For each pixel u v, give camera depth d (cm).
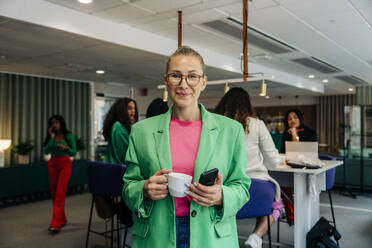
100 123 908
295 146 306
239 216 238
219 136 123
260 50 645
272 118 1466
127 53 543
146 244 119
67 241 398
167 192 111
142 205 118
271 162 268
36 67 652
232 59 711
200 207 114
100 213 310
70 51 526
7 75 696
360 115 690
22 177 629
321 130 1365
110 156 327
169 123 126
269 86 968
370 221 475
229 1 398
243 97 266
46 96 762
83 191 741
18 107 708
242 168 124
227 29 509
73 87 818
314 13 439
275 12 435
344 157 693
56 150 471
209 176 107
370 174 671
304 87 1018
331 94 1346
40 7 395
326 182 367
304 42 582
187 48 119
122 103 338
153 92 1060
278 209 304
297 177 291
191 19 466
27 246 382
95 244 385
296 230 290
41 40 462
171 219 115
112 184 282
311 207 320
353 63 758
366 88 1153
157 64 632
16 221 495
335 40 569
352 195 638
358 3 405
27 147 671
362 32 521
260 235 291
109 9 429
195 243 112
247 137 260
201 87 122
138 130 128
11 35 437
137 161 126
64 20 419
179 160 120
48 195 703
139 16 455
